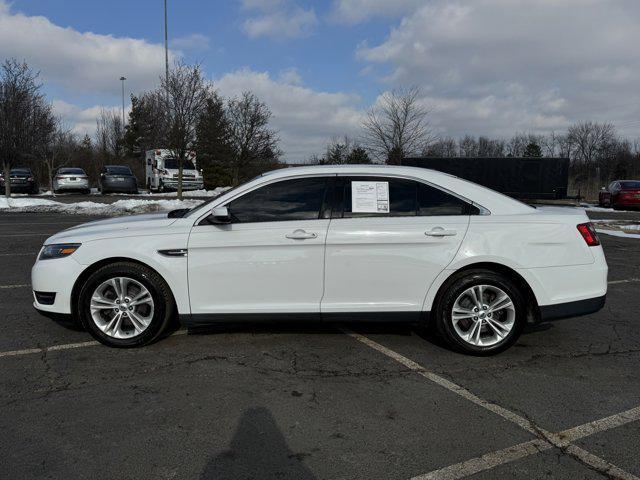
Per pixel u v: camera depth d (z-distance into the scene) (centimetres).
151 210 1903
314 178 467
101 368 428
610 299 684
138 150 5162
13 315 577
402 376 416
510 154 6269
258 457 299
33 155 2312
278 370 427
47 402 366
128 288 468
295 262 452
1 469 284
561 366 442
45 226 1417
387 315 458
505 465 293
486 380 411
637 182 2603
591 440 321
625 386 402
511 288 449
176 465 291
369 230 450
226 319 461
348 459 298
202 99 2225
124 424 336
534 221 456
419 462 296
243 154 2962
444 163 1897
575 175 5522
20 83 2161
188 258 454
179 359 449
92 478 278
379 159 2761
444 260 450
